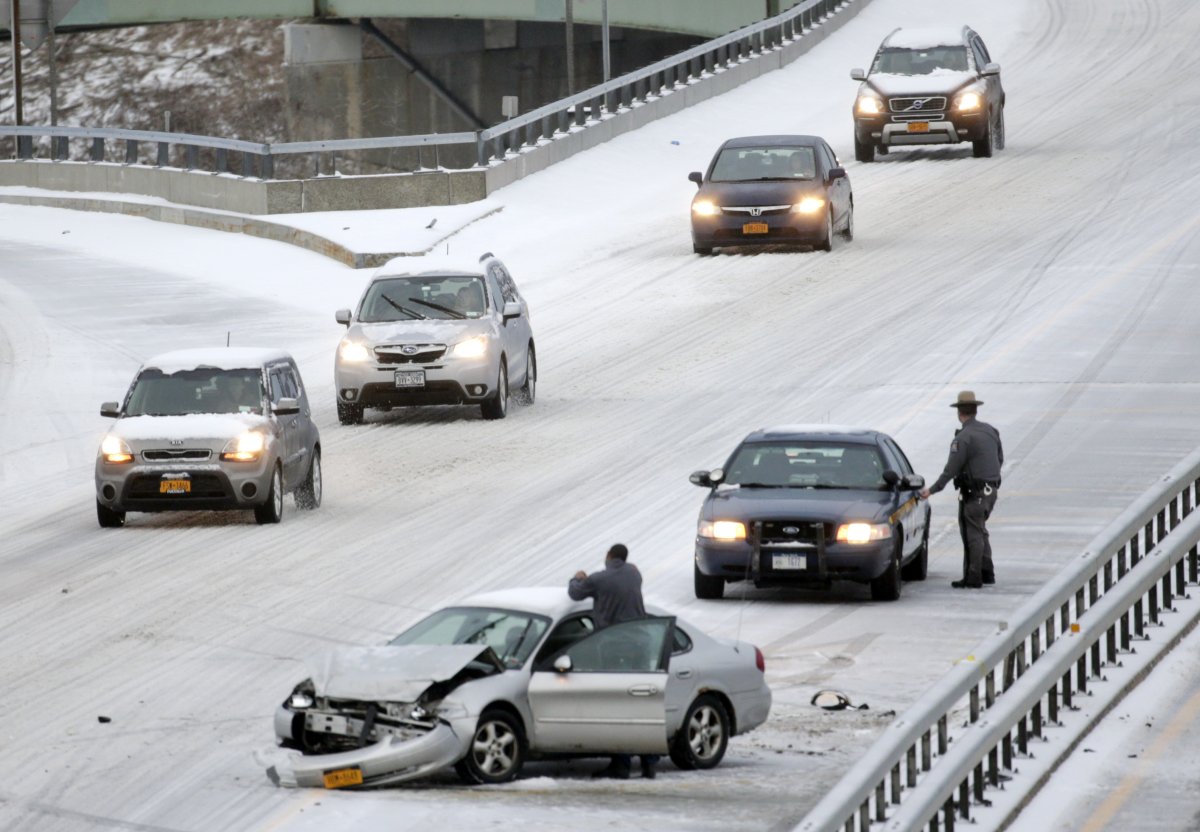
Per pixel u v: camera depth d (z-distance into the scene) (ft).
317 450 289.12
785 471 227.40
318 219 568.00
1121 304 398.83
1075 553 234.38
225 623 211.20
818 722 169.27
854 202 539.29
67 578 239.30
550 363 396.16
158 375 280.92
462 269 352.90
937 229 493.77
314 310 475.72
